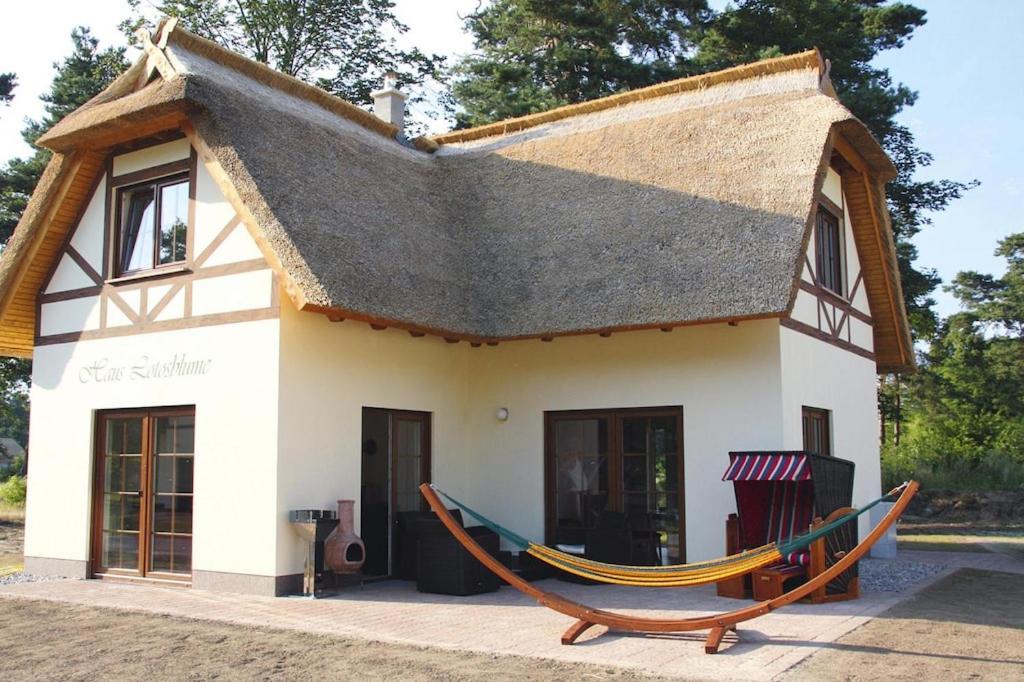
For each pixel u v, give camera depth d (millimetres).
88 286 11141
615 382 11273
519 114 23125
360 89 25469
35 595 9359
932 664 6086
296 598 9055
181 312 10188
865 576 10703
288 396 9398
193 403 9930
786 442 10227
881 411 32750
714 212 10711
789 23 22547
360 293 9297
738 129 12016
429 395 11602
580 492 11516
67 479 10992
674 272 10203
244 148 9648
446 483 11812
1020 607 8445
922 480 24656
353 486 10164
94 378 10891
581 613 7031
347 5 24797
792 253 9625
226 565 9477
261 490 9289
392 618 8016
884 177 13023
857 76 22766
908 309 25125
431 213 12578
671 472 10883
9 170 23188
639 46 25109
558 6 23938
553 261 11406
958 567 11742
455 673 5984
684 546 10625
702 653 6496
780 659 6262
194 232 10219
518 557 11562
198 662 6402
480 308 11188
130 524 10469
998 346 34062
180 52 11422
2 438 59594
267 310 9477
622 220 11438
